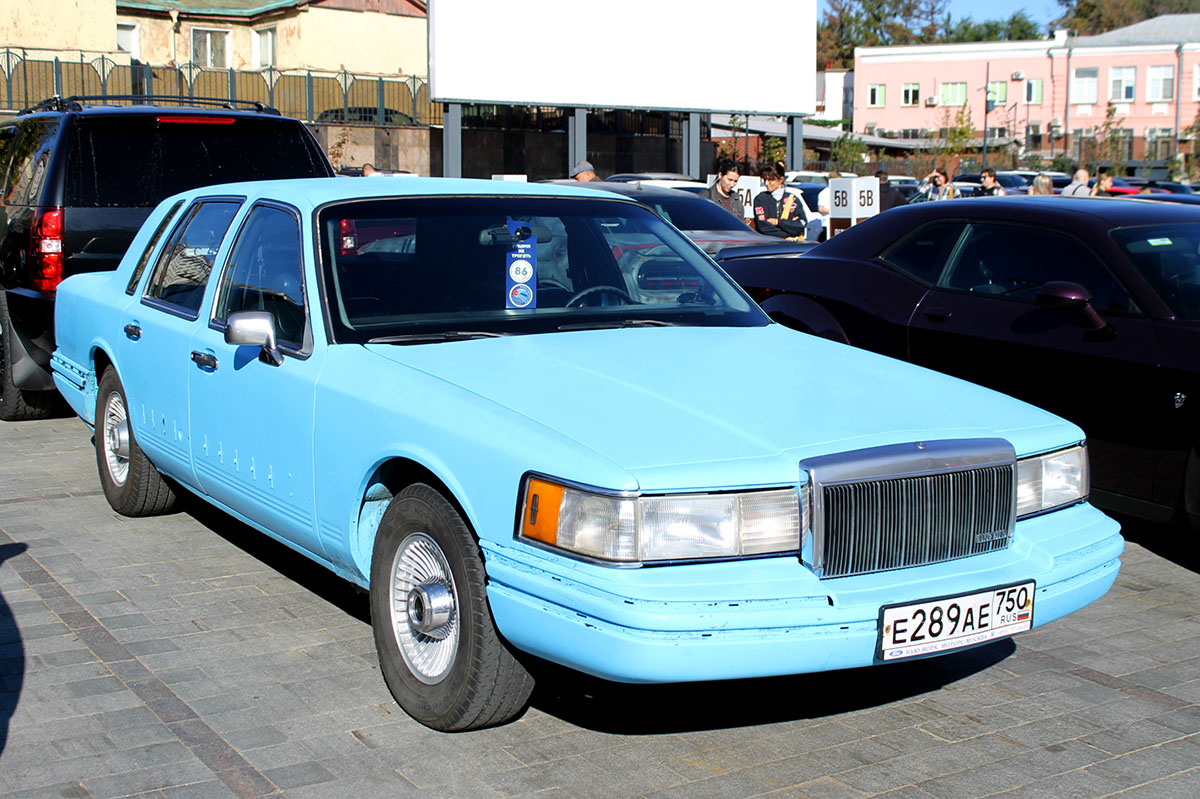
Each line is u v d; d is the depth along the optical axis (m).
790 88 29.34
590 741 3.86
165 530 6.01
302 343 4.45
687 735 3.93
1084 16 106.38
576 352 4.27
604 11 26.02
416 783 3.56
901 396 4.06
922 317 6.66
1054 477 3.98
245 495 4.83
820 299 7.23
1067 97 64.00
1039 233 6.35
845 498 3.45
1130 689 4.37
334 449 4.17
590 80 26.03
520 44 24.97
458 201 4.92
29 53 26.09
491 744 3.82
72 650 4.51
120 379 5.88
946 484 3.62
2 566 5.44
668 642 3.22
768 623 3.29
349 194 4.80
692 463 3.39
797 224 14.72
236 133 8.60
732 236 11.93
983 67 65.38
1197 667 4.59
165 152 8.32
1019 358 6.12
